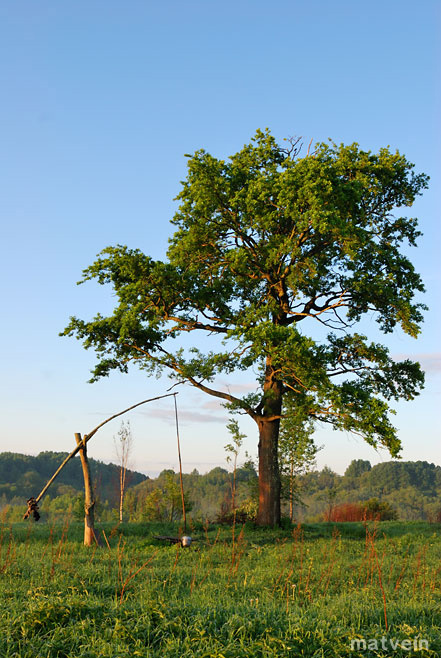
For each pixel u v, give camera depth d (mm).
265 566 13383
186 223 24391
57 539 18516
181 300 24250
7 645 6355
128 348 24703
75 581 9453
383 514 42000
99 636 6656
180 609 7773
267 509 24062
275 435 24906
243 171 23422
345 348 23812
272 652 6141
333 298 24734
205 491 96375
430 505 185000
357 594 9781
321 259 23750
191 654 6180
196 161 23125
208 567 12492
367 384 22812
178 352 23859
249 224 23219
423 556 13977
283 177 21344
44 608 7332
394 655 6414
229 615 7633
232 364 24031
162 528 23016
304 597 9906
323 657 6164
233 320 24625
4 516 16625
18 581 9602
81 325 24375
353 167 22656
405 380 24141
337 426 21781
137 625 6957
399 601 9250
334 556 15008
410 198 23828
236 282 25188
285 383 23125
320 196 20672
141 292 23438
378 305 23906
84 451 16984
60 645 6359
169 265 23484
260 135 24266
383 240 24547
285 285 24625
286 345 20500
